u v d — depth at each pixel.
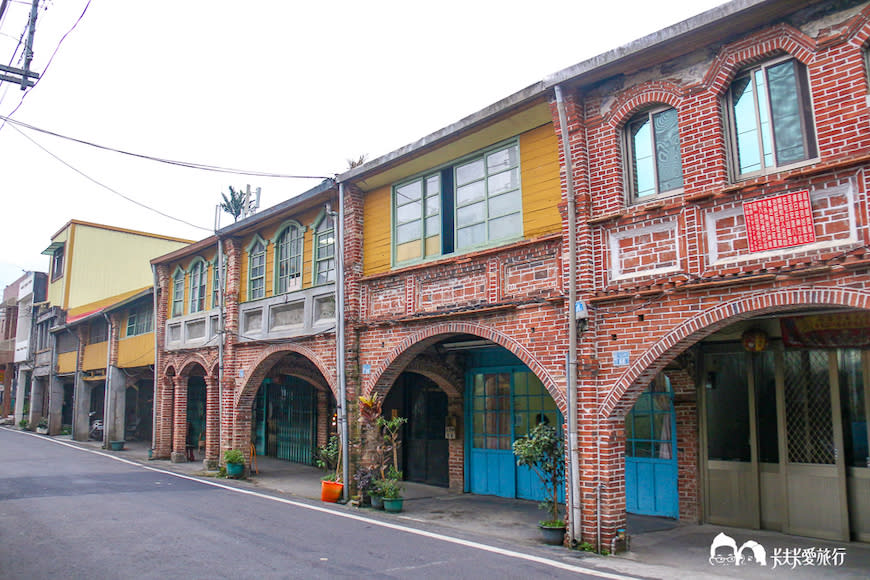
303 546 8.44
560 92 8.71
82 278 31.67
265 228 16.06
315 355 13.54
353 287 12.51
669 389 10.63
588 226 8.55
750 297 7.00
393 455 12.30
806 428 9.05
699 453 10.00
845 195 6.47
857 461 8.58
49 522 9.84
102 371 26.03
